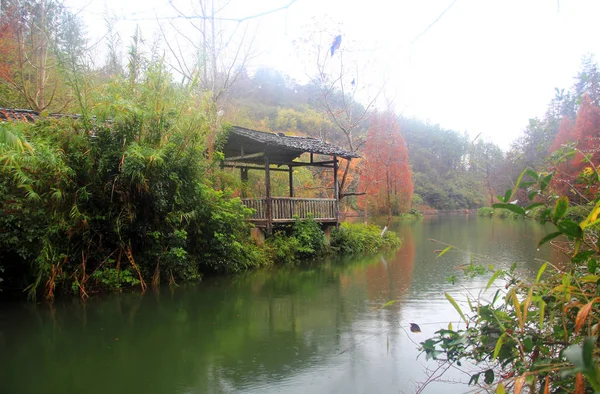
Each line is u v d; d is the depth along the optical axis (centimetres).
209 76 1873
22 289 789
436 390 392
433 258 1311
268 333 578
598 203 207
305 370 451
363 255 1428
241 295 812
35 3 1598
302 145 1365
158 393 404
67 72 848
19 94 1530
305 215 1400
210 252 1022
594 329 203
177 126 903
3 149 638
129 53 1002
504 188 2405
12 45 1517
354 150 2172
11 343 541
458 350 310
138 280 865
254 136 1268
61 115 874
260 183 1711
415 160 5366
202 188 976
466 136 5353
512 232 2108
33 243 743
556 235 225
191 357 492
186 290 855
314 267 1171
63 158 770
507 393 292
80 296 784
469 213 4816
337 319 639
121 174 816
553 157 361
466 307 670
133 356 497
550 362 232
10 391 410
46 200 734
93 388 415
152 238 893
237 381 427
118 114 819
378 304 726
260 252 1176
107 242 855
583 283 262
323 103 2944
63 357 494
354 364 464
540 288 276
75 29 1591
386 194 3278
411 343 523
